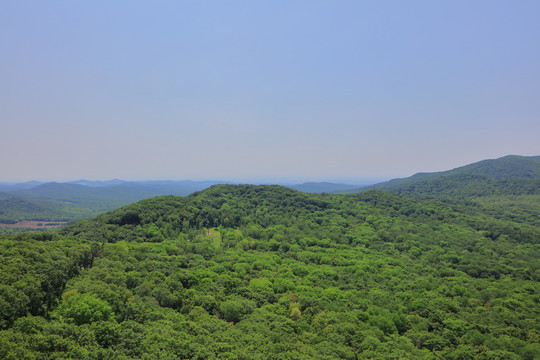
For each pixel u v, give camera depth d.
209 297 76.31
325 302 86.06
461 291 106.06
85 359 40.28
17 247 72.88
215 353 49.78
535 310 90.75
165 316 61.91
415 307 87.94
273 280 101.44
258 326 64.69
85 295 56.59
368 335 67.19
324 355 56.69
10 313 46.91
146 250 113.12
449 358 64.25
